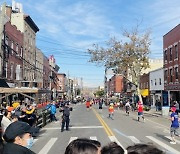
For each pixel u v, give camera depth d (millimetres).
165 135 19859
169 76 46500
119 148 2605
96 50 53188
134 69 53688
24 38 50750
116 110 56000
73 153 2598
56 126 25797
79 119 33375
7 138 3854
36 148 15188
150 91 60031
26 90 22312
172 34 44844
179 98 42594
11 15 50250
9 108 15789
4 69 38125
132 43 51875
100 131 22062
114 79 125500
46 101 32250
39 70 65062
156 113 41500
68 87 129125
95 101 101938
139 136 19375
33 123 18141
